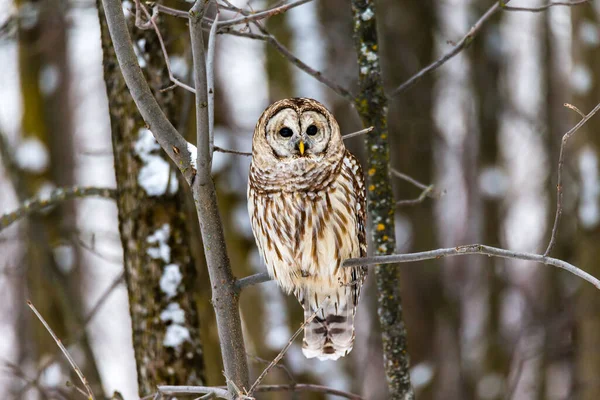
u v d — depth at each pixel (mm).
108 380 23531
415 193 16906
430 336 17047
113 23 5551
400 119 16906
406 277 17062
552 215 19031
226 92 16938
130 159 8133
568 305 17719
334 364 14516
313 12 14773
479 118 18797
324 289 8438
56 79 15469
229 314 5996
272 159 7828
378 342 16734
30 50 14844
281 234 7996
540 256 5578
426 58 17406
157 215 8102
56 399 10383
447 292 18625
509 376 18484
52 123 15375
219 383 10141
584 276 5367
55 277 12102
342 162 8031
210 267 5957
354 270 8398
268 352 14258
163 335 8062
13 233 17766
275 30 14648
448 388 18359
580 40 14203
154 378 8062
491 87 18750
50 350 13789
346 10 15164
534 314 18719
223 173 14484
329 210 7887
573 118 14367
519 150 23031
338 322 8633
